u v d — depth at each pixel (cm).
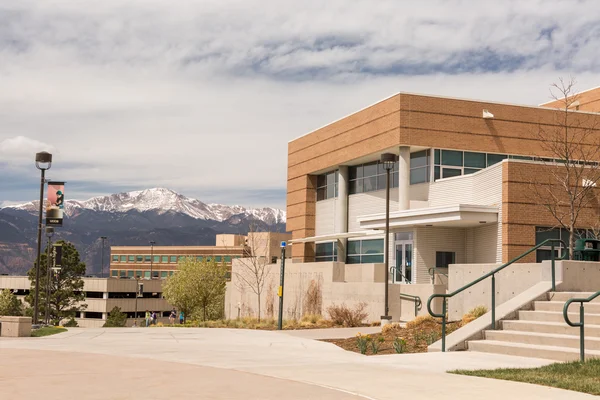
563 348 1512
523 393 1045
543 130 4169
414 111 4184
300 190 5625
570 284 1869
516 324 1717
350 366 1371
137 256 18162
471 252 3988
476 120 4272
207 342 2005
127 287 13762
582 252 2073
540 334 1603
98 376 1209
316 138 5359
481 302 2436
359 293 3784
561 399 998
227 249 15675
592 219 3572
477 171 4262
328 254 5284
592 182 3462
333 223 5225
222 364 1410
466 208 3556
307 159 5503
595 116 4412
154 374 1240
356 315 3384
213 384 1120
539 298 1825
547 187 3575
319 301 4306
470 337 1723
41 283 9300
